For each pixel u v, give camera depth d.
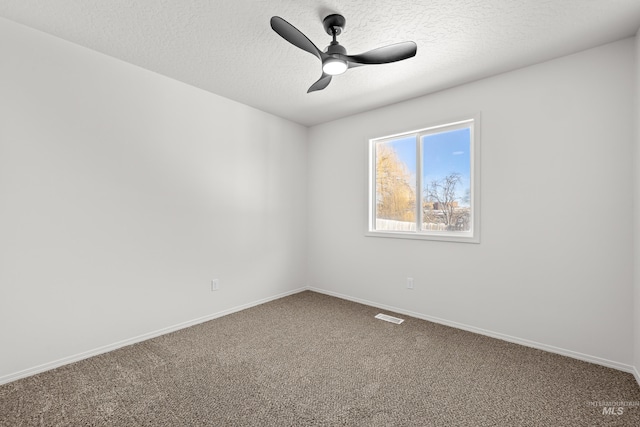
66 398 1.74
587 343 2.20
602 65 2.14
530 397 1.77
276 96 3.15
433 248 3.02
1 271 1.89
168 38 2.12
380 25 1.96
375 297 3.49
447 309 2.92
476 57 2.32
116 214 2.39
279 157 3.81
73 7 1.79
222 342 2.52
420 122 3.11
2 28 1.89
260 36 2.09
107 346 2.34
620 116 2.07
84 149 2.22
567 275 2.28
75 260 2.18
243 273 3.39
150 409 1.65
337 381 1.94
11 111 1.92
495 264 2.62
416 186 3.24
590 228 2.19
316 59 2.41
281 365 2.14
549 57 2.31
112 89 2.37
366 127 3.58
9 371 1.91
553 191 2.33
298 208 4.09
